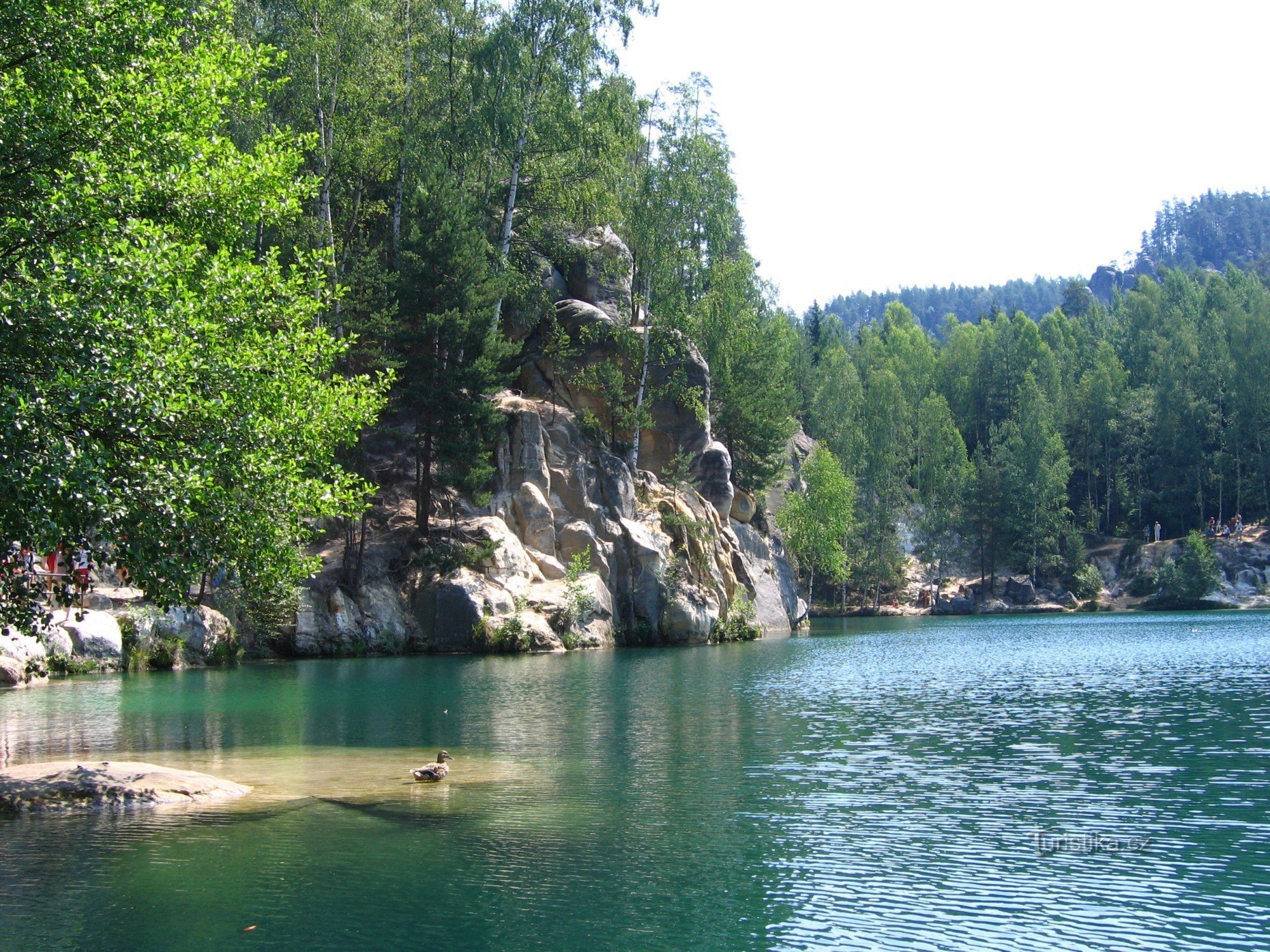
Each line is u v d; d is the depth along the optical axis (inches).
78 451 543.2
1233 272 6122.1
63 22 672.4
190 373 647.1
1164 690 1243.8
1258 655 1742.1
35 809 628.1
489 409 1952.5
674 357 2635.3
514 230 2566.4
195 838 560.1
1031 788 691.4
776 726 979.3
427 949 402.9
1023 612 4057.6
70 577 652.7
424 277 1977.1
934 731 942.4
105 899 461.4
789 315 4840.1
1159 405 4574.3
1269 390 4325.8
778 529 3668.8
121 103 682.2
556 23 2299.5
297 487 737.0
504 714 1066.7
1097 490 4771.2
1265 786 690.8
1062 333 5718.5
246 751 834.2
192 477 602.9
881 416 4446.4
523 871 504.4
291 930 423.8
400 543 2044.8
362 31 1995.6
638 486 2485.2
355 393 841.5
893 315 6614.2
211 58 776.9
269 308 780.6
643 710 1098.7
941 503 4402.1
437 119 2390.5
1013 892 473.4
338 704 1149.1
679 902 460.8
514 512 2191.2
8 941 409.7
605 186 2429.9
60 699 1183.6
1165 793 670.5
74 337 576.1
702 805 642.2
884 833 577.0
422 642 1957.4
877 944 412.5
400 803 647.8
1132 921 436.1
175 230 735.1
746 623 2502.5
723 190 2684.5
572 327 2517.2
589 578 2161.7
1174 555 4148.6
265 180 765.3
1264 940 413.4
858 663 1712.6
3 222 626.2
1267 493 4279.0
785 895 470.0
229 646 1727.4
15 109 646.5
